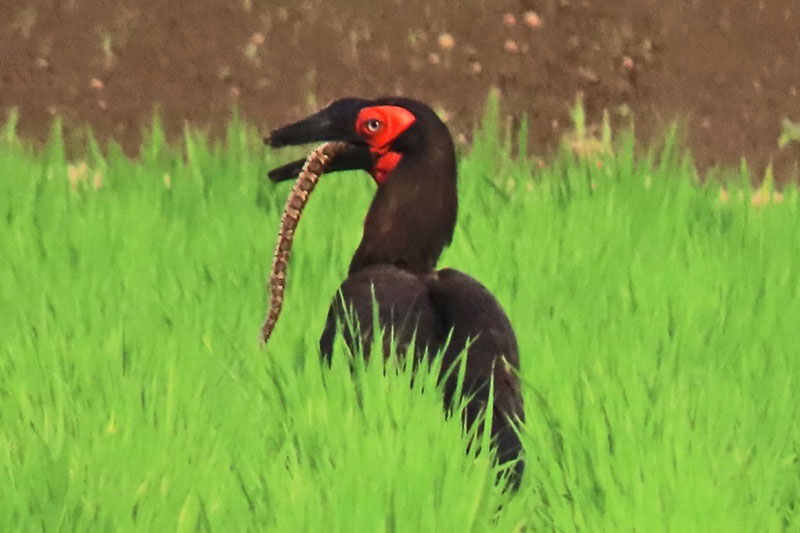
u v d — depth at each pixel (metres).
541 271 11.80
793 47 21.11
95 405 8.61
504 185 14.94
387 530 7.33
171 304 10.66
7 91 19.61
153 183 14.72
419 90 19.94
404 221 8.39
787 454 8.84
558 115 19.80
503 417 7.82
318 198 14.09
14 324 10.30
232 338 9.93
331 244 12.16
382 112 8.43
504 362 7.93
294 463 7.81
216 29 20.62
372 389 8.11
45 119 19.17
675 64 20.70
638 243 12.94
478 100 19.84
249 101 19.59
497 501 7.76
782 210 14.45
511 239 12.48
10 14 20.64
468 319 8.01
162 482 7.74
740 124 20.00
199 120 19.23
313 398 8.38
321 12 21.00
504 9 21.19
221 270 11.57
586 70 20.47
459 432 7.88
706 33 21.19
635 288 11.28
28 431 8.27
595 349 9.84
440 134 8.46
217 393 9.05
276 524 7.38
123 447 8.05
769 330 10.59
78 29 20.55
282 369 8.95
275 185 14.23
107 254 11.98
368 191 14.34
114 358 9.44
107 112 19.38
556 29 20.97
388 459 7.71
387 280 8.27
